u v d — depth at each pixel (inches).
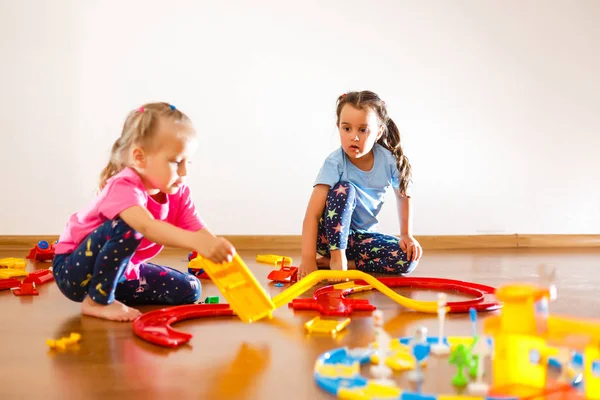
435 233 115.1
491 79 115.6
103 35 106.3
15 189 105.2
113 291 55.2
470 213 116.1
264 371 41.3
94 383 38.8
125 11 106.7
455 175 115.4
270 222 111.3
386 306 60.8
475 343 38.5
